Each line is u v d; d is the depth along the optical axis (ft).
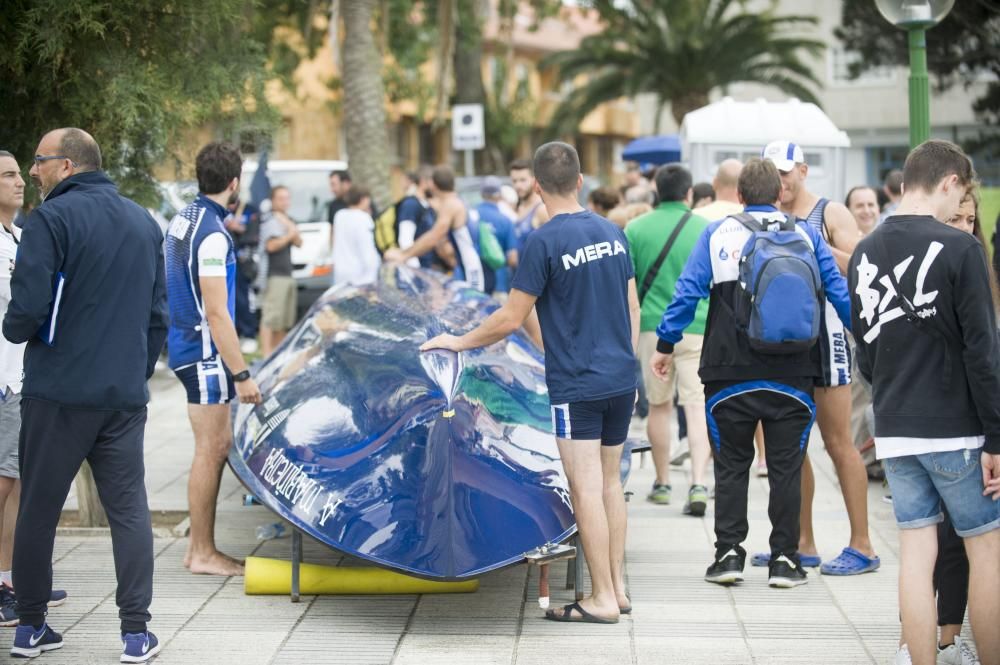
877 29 55.01
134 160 21.95
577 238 15.88
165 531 21.38
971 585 13.09
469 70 99.14
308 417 17.89
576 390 15.72
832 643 15.42
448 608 17.01
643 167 46.80
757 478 25.44
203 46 21.72
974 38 51.96
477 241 32.96
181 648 15.35
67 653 15.19
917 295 12.90
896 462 13.25
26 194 20.98
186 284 18.19
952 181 13.17
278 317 40.37
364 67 53.42
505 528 15.66
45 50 18.94
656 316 23.16
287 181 53.98
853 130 116.16
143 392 15.02
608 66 101.45
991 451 12.63
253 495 17.10
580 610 16.28
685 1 94.84
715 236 17.60
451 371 17.16
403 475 16.08
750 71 98.02
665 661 14.79
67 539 20.83
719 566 17.90
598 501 16.02
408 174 37.86
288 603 17.24
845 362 18.21
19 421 16.39
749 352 17.28
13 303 14.15
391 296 22.20
